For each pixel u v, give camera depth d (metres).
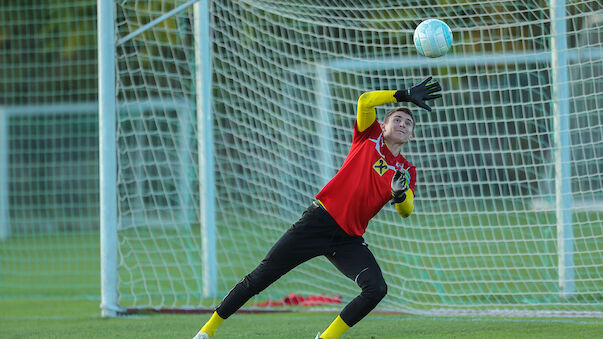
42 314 25.55
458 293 26.55
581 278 26.19
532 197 30.59
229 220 36.88
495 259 32.44
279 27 30.31
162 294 26.88
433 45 16.66
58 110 57.91
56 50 53.88
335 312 24.05
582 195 25.28
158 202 54.44
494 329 19.72
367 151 15.63
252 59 28.59
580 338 18.09
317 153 30.50
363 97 15.41
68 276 37.34
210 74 27.88
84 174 63.56
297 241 15.52
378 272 15.17
